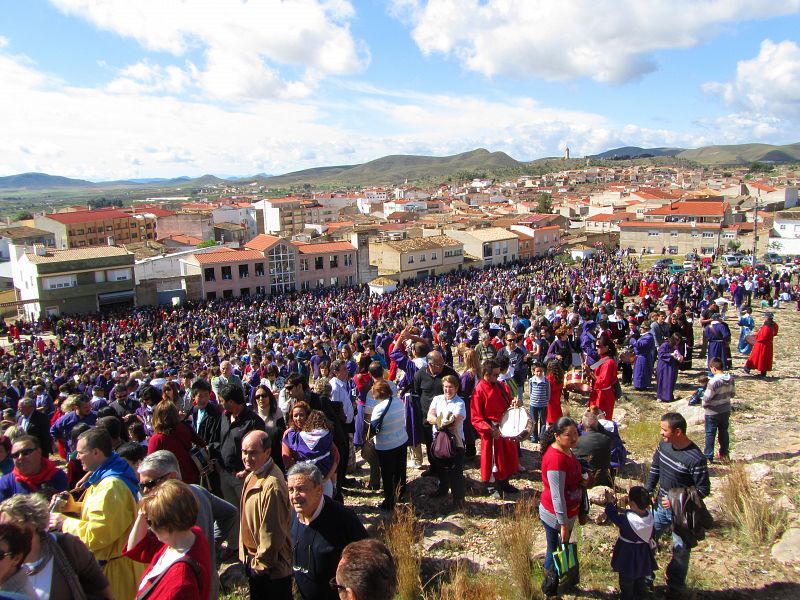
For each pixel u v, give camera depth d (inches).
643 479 319.9
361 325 1244.5
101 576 155.8
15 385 693.3
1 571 131.0
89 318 1935.3
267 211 5157.5
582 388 406.3
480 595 209.9
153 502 141.6
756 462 331.9
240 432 252.1
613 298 1178.0
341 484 317.7
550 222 4082.2
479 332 733.9
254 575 187.5
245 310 1918.1
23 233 3649.1
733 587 218.7
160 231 4370.1
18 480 214.1
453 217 4633.4
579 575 232.7
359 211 6875.0
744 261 2290.8
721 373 344.5
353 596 120.6
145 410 389.7
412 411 335.6
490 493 315.3
